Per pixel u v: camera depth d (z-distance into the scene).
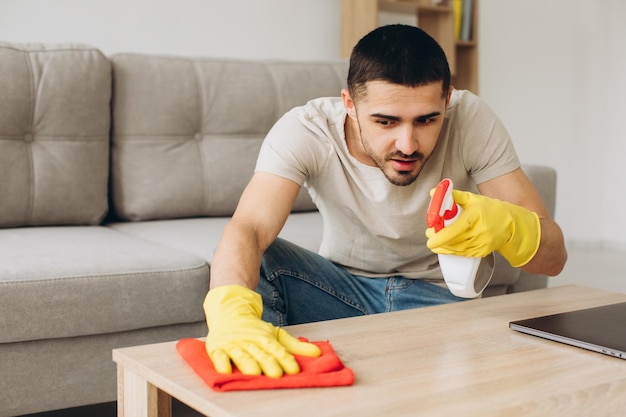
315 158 1.42
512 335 1.06
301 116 1.43
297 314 1.58
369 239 1.54
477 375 0.89
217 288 1.07
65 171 2.17
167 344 1.01
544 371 0.91
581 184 4.45
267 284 1.51
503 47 4.43
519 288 2.33
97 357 1.63
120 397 0.99
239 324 0.96
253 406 0.79
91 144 2.22
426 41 1.17
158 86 2.35
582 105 4.40
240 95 2.45
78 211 2.20
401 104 1.13
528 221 1.17
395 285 1.59
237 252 1.19
